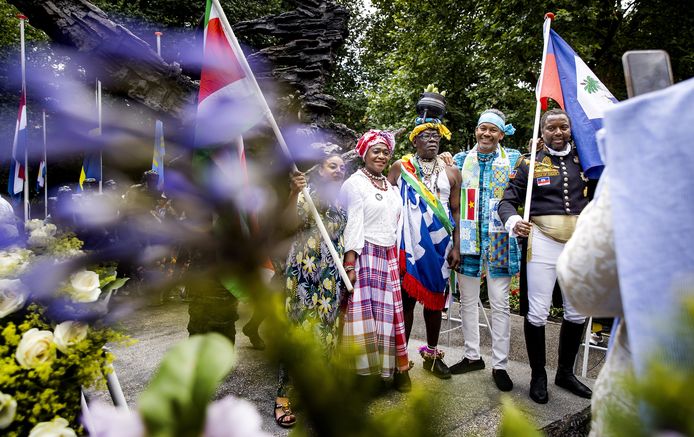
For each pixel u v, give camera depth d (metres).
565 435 2.00
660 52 0.83
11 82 10.30
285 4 11.76
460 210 3.18
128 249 0.22
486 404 2.52
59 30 2.80
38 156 5.09
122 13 10.12
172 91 2.63
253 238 0.22
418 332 4.34
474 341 3.18
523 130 9.13
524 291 2.88
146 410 0.25
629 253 0.61
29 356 1.05
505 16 8.70
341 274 2.46
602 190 0.78
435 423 0.24
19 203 5.09
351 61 15.77
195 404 0.24
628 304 0.60
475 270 3.09
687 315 0.21
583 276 0.78
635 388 0.20
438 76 10.14
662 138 0.60
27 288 1.03
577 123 2.79
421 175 3.19
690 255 0.56
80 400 1.18
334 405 0.23
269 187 0.24
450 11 10.07
